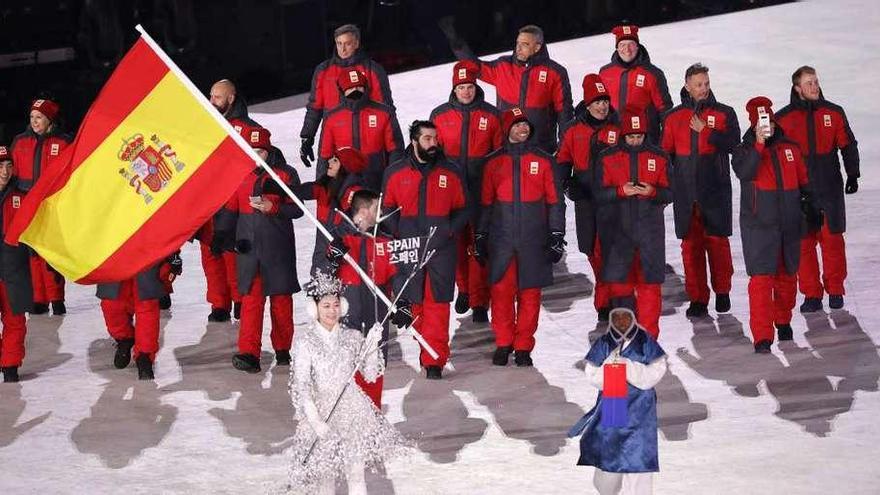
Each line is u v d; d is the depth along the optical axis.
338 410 17.19
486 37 51.53
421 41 50.62
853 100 41.19
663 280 23.84
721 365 23.41
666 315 26.25
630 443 17.27
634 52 28.81
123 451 20.58
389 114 26.62
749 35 49.72
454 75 26.62
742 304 26.67
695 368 23.31
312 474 17.08
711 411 21.36
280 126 42.34
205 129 18.53
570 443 20.34
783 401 21.64
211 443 20.78
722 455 19.62
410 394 22.61
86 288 29.78
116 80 18.69
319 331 17.30
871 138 37.66
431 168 23.00
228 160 18.53
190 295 28.77
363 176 24.03
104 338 26.20
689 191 25.88
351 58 28.22
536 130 28.64
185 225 18.66
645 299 23.94
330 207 22.64
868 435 20.16
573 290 27.97
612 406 17.23
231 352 25.05
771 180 23.70
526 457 19.89
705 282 26.08
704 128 25.73
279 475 19.47
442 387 22.89
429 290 22.98
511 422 21.23
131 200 18.69
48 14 46.16
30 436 21.30
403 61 50.25
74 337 26.28
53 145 27.00
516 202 23.47
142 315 23.42
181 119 18.58
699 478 18.84
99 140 18.69
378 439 17.33
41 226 18.89
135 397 22.86
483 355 24.50
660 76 28.89
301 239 31.67
